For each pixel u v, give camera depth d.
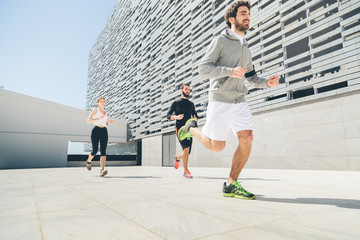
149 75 21.52
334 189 2.49
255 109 9.41
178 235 0.99
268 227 1.10
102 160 4.66
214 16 12.79
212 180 3.71
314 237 0.95
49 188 2.71
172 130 16.31
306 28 7.96
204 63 2.05
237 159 2.03
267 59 9.41
